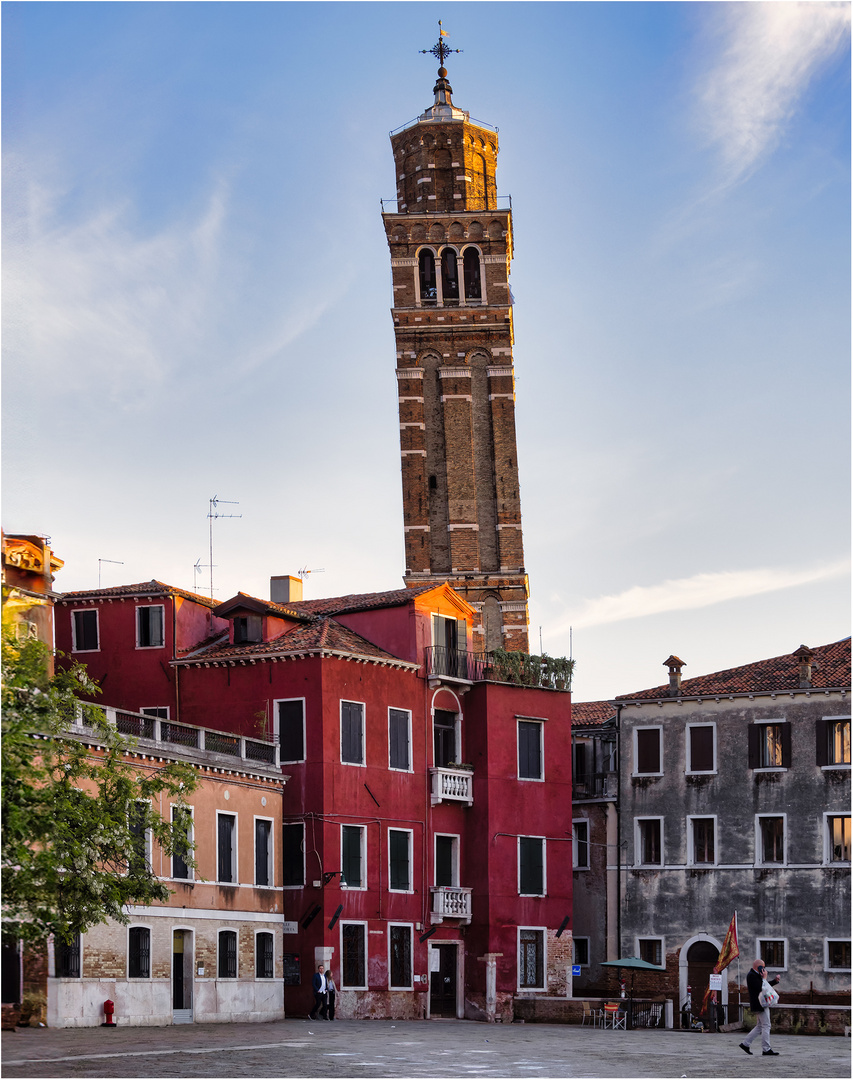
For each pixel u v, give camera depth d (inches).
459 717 2215.8
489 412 3144.7
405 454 3117.6
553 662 2306.8
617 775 2522.1
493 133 3358.8
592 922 2502.5
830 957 2314.2
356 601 2294.5
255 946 1829.5
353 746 2038.6
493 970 2129.7
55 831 1208.8
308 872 1963.6
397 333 3171.8
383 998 2007.9
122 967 1604.3
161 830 1366.9
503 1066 1242.6
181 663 2081.7
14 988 1505.9
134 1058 1227.2
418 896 2096.5
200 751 1782.7
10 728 1151.0
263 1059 1248.2
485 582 3051.2
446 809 2166.6
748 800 2410.2
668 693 2511.1
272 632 2112.5
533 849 2220.7
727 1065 1279.5
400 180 3351.4
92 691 1328.7
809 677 2407.7
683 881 2432.3
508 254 3223.4
